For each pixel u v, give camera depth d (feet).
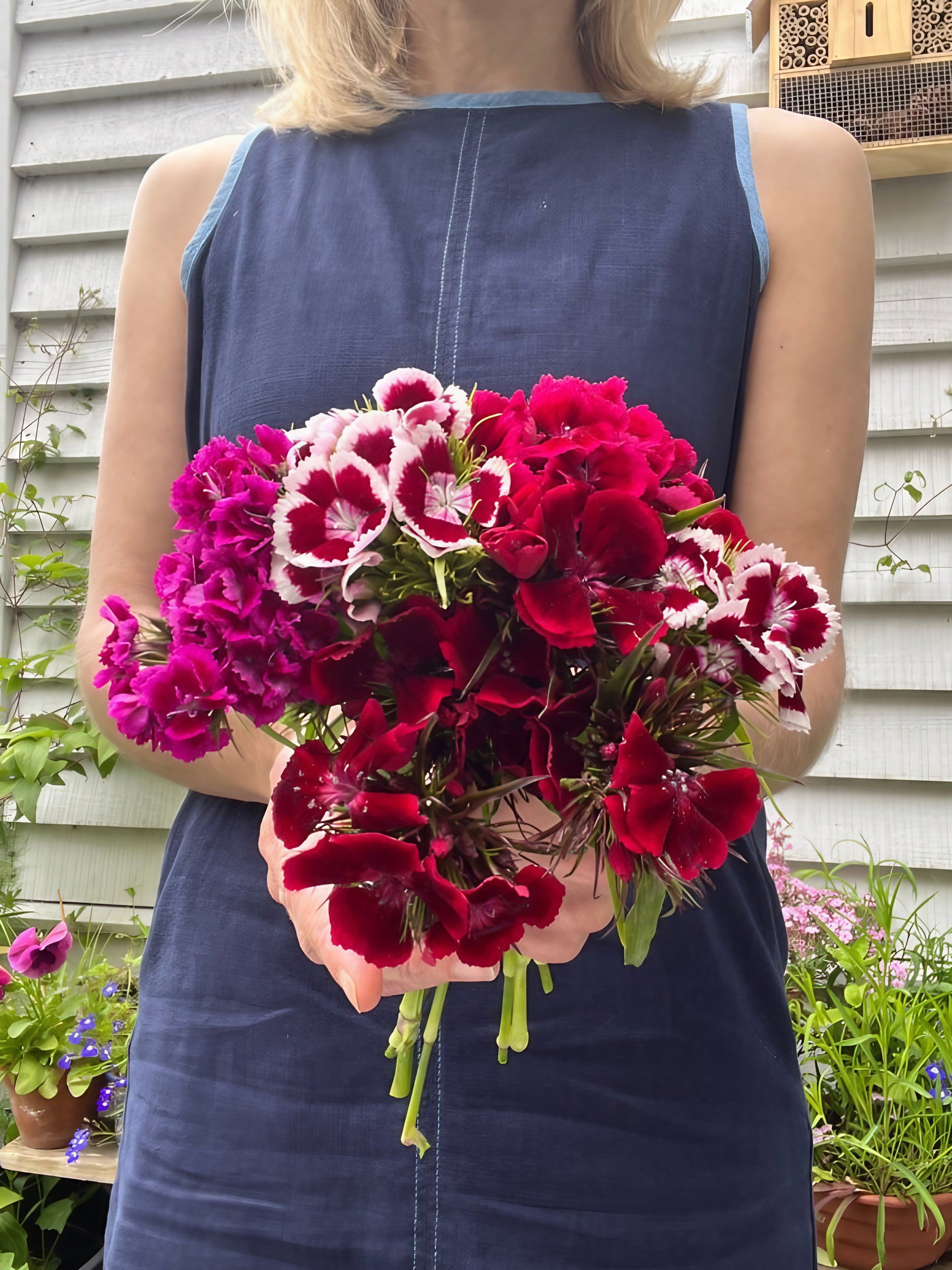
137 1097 2.81
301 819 1.65
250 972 2.68
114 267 8.41
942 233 6.97
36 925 8.05
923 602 6.95
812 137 2.89
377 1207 2.52
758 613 1.76
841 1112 5.89
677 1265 2.47
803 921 6.25
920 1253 5.41
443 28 3.12
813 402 2.78
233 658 1.70
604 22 3.00
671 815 1.61
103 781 8.00
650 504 1.83
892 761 6.93
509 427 1.88
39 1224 6.77
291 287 2.91
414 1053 2.56
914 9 6.70
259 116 3.33
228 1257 2.54
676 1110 2.53
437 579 1.64
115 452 3.17
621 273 2.75
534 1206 2.48
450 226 2.88
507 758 1.75
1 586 8.40
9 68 8.44
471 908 1.60
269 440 1.93
